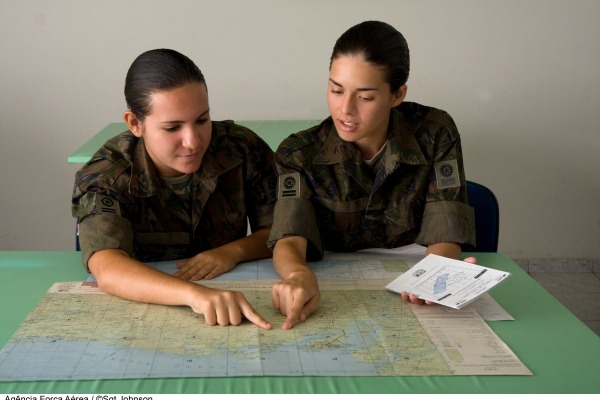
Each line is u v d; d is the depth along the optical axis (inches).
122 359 46.6
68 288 58.5
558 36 124.6
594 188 131.7
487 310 55.1
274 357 46.9
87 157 97.5
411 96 126.6
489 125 128.2
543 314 54.9
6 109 124.1
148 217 66.0
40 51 121.8
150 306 55.1
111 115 125.3
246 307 52.4
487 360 47.0
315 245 65.1
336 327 51.6
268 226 69.2
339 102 59.7
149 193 64.1
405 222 68.3
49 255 66.2
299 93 125.8
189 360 46.5
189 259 63.9
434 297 54.8
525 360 47.5
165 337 49.8
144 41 122.3
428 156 68.2
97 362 46.1
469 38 124.1
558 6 123.4
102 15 121.0
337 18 122.8
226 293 52.9
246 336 50.1
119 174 63.4
